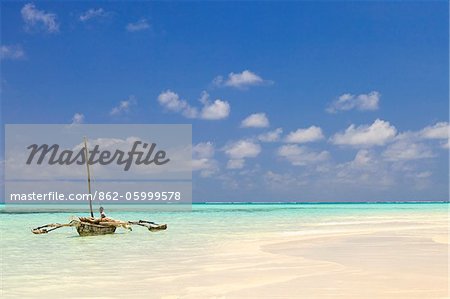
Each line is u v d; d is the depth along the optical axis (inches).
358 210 3196.4
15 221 1840.6
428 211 2871.6
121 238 1019.9
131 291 453.7
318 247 764.0
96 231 1101.7
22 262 660.7
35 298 432.1
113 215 2401.6
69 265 625.9
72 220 1094.4
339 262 600.4
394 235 966.4
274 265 586.2
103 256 714.2
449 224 1350.9
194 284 479.5
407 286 451.8
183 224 1498.5
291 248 756.6
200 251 748.6
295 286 458.6
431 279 485.1
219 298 420.2
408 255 659.4
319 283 470.6
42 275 549.0
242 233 1091.9
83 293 449.1
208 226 1380.4
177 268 582.2
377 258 633.0
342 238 911.7
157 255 711.7
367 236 948.6
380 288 444.8
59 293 450.6
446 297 409.7
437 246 762.2
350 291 434.3
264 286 462.0
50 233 1218.0
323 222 1534.2
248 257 663.1
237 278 506.3
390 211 2866.6
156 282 494.3
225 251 739.4
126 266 607.5
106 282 499.5
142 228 1359.5
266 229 1218.0
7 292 457.7
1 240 1008.2
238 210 3299.7
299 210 3230.8
